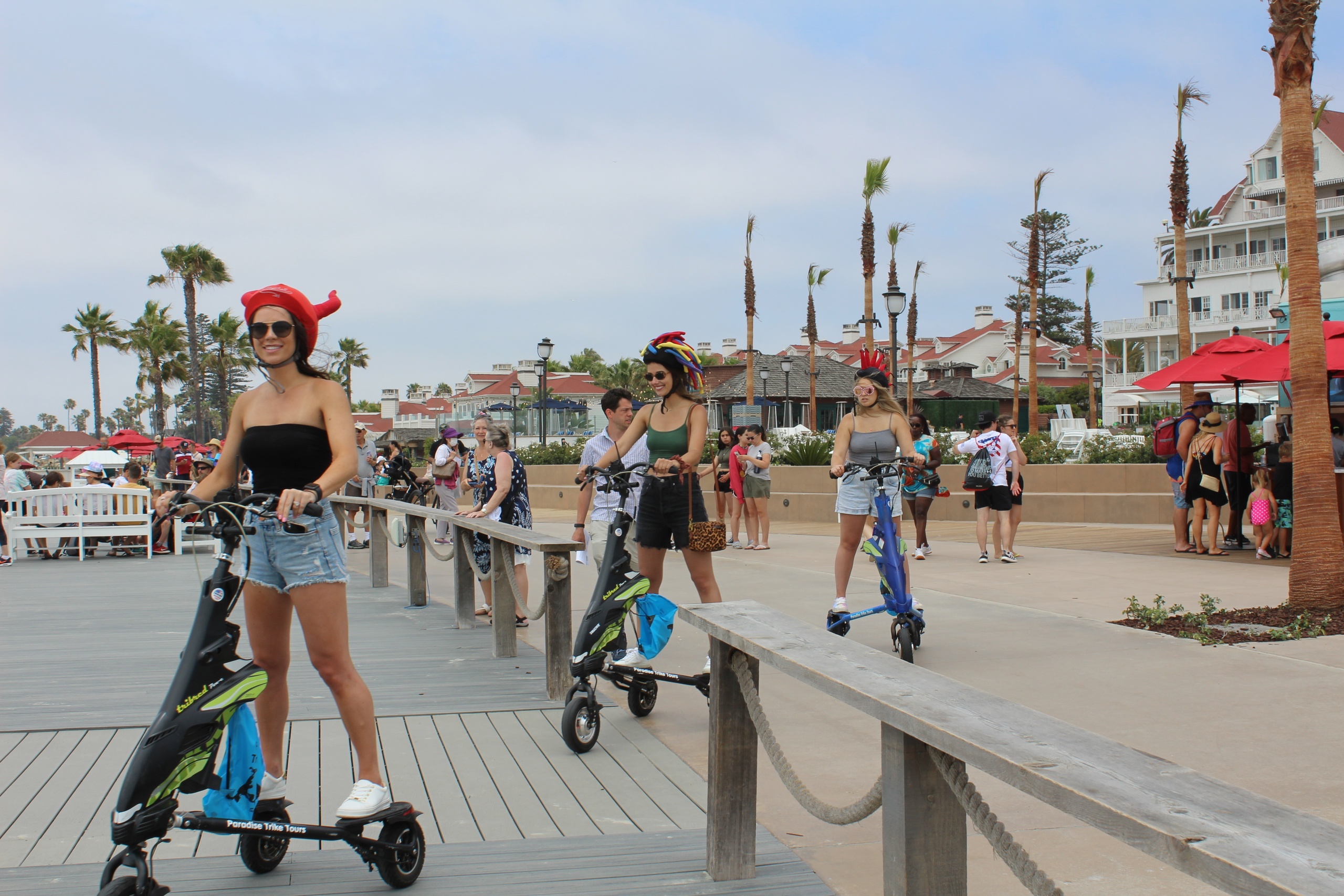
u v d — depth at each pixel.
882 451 6.93
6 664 6.68
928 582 9.90
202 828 3.03
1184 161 23.66
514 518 8.18
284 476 3.40
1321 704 5.23
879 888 3.33
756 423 13.62
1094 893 3.25
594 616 4.95
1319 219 54.47
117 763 4.59
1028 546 13.09
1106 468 17.05
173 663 6.70
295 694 5.84
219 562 3.10
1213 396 27.58
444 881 3.34
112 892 2.69
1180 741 4.70
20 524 13.73
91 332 70.00
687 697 5.96
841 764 4.61
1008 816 3.95
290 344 3.38
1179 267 24.02
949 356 86.56
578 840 3.73
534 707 5.64
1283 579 9.45
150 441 40.16
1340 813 3.79
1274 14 7.98
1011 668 6.23
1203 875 1.48
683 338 5.69
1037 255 38.00
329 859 3.54
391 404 78.06
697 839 3.75
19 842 3.67
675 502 5.66
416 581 9.53
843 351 85.25
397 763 4.63
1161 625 7.33
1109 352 83.38
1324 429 7.71
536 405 41.47
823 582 10.20
